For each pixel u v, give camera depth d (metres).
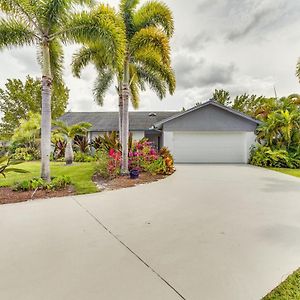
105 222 3.97
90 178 8.80
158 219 4.12
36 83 26.78
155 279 2.28
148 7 8.79
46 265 2.54
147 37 8.38
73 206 5.00
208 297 2.01
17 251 2.88
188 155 15.16
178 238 3.28
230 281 2.24
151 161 9.85
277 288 2.13
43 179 7.01
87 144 17.66
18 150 17.03
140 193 6.27
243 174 9.87
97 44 7.48
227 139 15.00
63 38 7.27
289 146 13.53
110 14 7.32
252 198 5.64
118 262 2.61
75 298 1.99
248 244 3.06
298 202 5.24
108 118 20.53
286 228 3.64
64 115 21.86
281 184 7.54
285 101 15.25
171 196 5.89
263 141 14.53
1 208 4.86
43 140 7.04
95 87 12.94
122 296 2.02
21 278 2.29
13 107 26.72
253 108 24.19
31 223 3.92
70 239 3.25
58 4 6.67
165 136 15.14
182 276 2.33
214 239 3.23
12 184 7.14
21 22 6.98
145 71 10.99
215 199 5.55
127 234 3.44
